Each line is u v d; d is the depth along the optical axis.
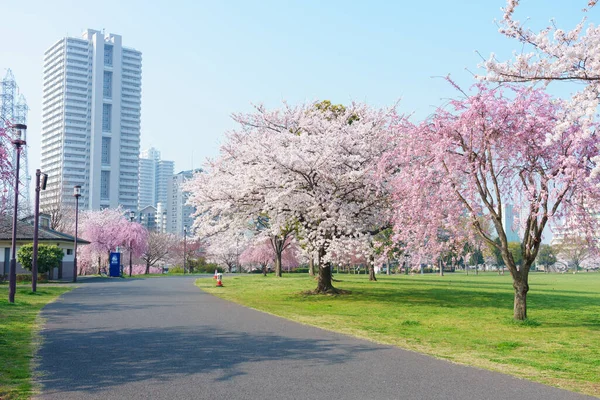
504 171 15.48
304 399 6.46
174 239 81.75
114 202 163.38
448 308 19.73
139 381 7.31
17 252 36.84
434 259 17.36
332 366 8.45
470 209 15.37
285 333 12.05
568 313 19.08
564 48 10.23
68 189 81.06
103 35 164.50
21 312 15.73
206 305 18.81
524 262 15.52
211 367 8.25
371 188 21.61
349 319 15.66
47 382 7.23
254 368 8.21
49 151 165.38
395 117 22.61
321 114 26.25
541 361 9.65
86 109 162.38
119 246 57.38
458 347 11.03
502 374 8.21
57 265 35.62
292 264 66.50
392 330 13.41
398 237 16.88
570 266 124.44
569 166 13.20
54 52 165.88
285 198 21.89
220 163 25.59
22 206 39.25
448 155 15.50
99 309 17.00
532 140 14.43
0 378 7.39
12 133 14.58
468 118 14.80
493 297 25.05
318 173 21.69
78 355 9.16
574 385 7.62
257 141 23.48
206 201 23.69
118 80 167.12
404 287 33.16
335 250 20.97
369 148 22.53
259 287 31.14
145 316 15.13
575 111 10.48
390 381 7.50
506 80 10.95
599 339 12.56
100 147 162.25
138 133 172.25
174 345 10.25
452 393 6.89
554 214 14.02
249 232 25.92
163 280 41.09
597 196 13.45
